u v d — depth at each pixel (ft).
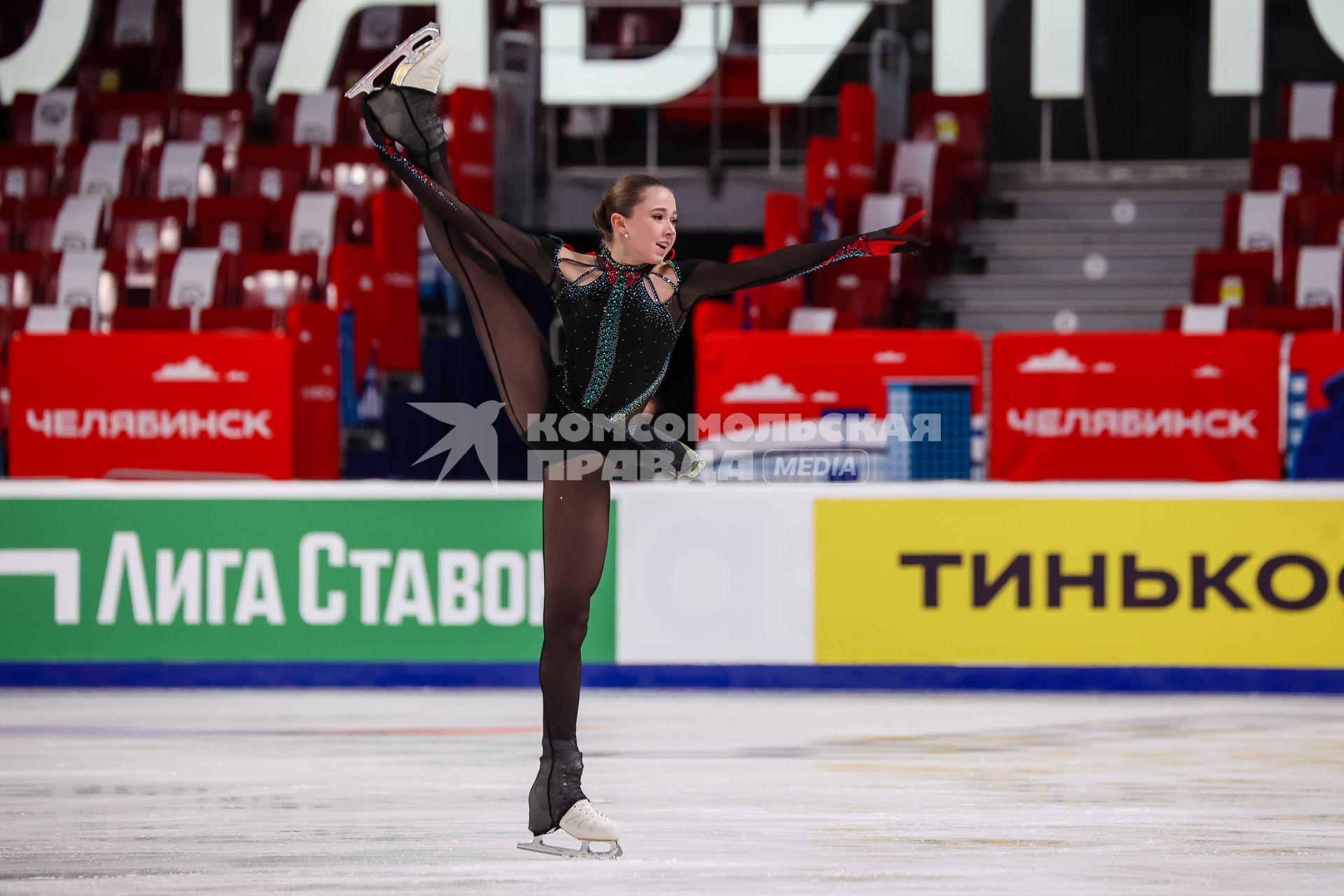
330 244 100.32
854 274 94.53
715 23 111.55
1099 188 114.32
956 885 29.60
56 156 109.70
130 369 64.95
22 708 54.19
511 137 108.88
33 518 59.06
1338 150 107.55
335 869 30.94
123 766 43.19
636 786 40.22
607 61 112.57
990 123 127.85
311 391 70.79
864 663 58.39
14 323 88.12
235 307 88.22
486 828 35.09
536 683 58.65
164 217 102.27
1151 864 31.27
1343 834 34.37
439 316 102.94
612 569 58.80
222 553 58.90
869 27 127.44
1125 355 63.10
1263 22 126.72
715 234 114.11
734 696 57.41
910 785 40.37
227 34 120.98
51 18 119.44
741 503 58.65
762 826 35.19
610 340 32.27
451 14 119.14
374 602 58.85
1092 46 130.21
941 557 58.18
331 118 114.21
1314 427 62.39
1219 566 57.57
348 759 44.47
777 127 114.32
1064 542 57.93
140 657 58.85
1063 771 42.39
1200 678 57.52
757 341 62.85
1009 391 63.41
